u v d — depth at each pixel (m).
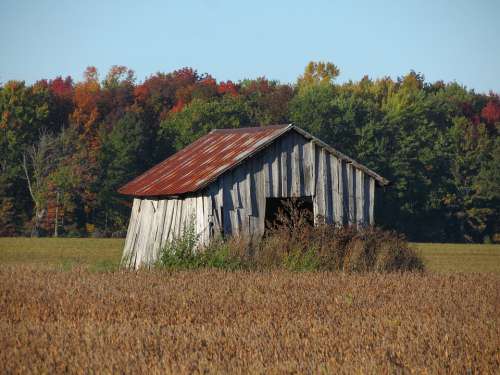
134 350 29.50
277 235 66.38
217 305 41.84
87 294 45.31
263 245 65.69
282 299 44.06
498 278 59.41
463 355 29.59
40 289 48.41
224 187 67.94
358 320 37.12
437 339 32.56
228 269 60.25
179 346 30.34
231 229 67.75
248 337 32.12
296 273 59.47
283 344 31.19
